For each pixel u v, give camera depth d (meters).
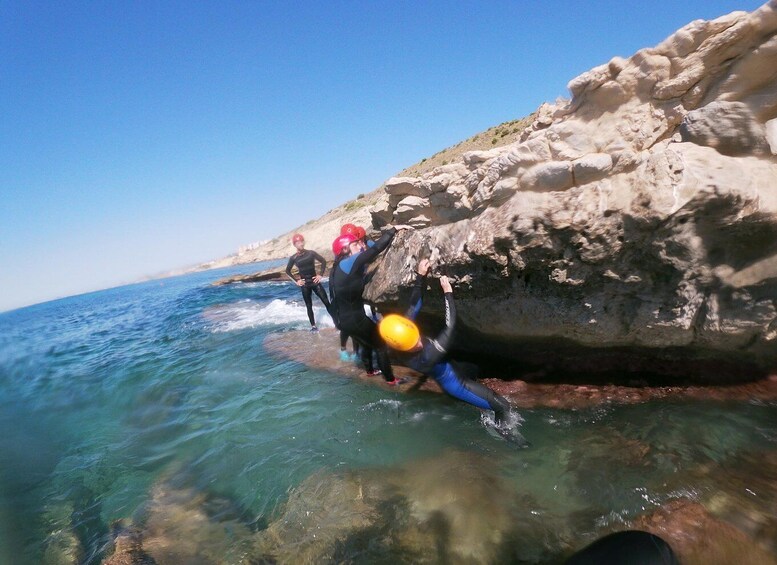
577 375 4.50
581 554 2.35
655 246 3.28
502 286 4.09
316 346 7.52
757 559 2.25
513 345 4.62
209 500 3.63
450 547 2.70
